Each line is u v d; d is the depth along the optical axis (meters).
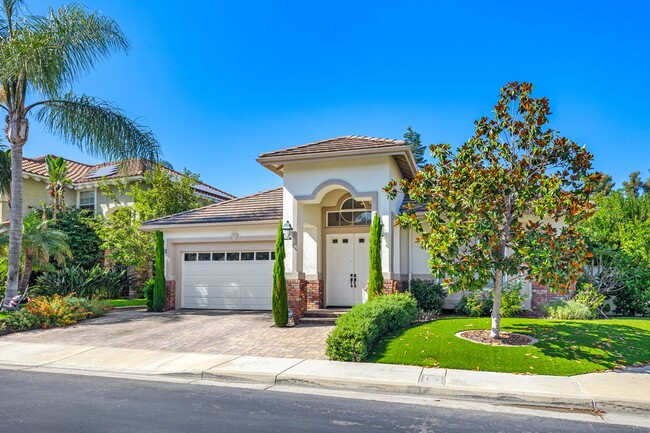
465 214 10.43
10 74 14.66
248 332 13.41
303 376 8.74
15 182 16.00
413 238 16.91
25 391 8.12
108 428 6.14
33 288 20.12
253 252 18.33
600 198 18.39
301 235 16.16
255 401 7.55
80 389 8.29
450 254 10.07
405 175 18.19
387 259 14.87
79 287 20.59
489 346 10.27
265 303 18.06
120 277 24.11
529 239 9.94
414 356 9.90
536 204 9.84
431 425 6.39
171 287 18.88
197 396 7.84
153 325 14.88
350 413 6.91
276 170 17.11
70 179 26.19
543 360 9.41
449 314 16.25
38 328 14.66
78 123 16.42
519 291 15.84
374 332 10.55
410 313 13.20
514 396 7.65
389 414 6.89
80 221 25.38
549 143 10.22
